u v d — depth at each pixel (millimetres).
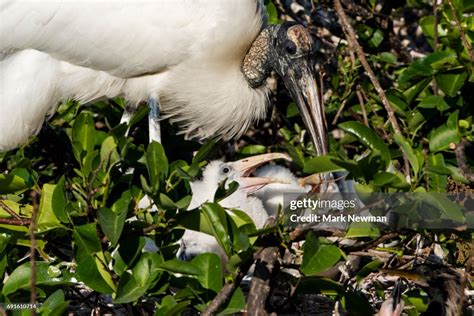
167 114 11641
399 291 8758
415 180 8453
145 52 11008
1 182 8500
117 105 12070
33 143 11359
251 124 11891
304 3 12945
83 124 8820
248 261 8062
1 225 8375
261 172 11133
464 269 8883
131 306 8844
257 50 11414
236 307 7973
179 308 7961
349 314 9023
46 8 10883
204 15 10953
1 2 10953
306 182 10102
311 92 11312
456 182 9227
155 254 8234
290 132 12125
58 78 11188
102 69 11164
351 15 12625
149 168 8227
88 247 8172
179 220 8188
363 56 10805
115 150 8484
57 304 8094
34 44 11031
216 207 7988
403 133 10992
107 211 8055
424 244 9742
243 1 11078
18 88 11047
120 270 8234
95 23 10898
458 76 10656
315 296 9539
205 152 9281
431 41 11594
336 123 12078
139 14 10883
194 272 7953
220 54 11141
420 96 11398
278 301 9398
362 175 8102
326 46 12617
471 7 11062
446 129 10133
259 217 10484
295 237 8047
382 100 10477
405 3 12742
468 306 9078
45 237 8617
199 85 11281
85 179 8648
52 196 8344
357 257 9320
